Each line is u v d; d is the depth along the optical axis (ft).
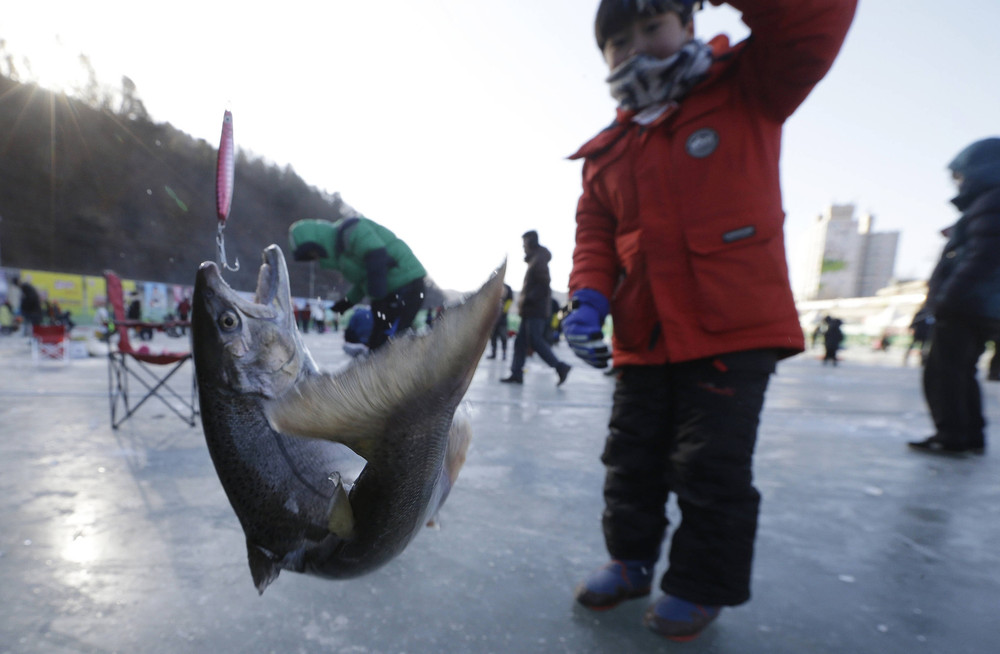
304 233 6.57
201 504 6.43
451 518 6.29
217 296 1.71
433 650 3.87
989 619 4.58
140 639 3.86
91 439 9.45
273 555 1.79
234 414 1.71
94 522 5.85
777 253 4.44
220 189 1.84
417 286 6.56
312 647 3.84
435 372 1.27
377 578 4.86
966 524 6.70
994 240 9.69
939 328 10.66
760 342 4.30
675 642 4.14
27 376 18.53
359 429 1.31
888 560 5.65
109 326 10.36
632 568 4.75
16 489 6.82
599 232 5.40
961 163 10.19
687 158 4.60
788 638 4.25
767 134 4.50
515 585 4.85
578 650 3.97
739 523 4.21
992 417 15.76
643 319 4.84
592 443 10.25
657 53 4.67
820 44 3.81
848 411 15.87
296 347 1.88
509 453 9.26
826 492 7.84
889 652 4.10
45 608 4.21
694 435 4.38
